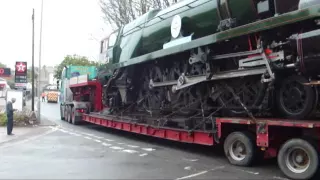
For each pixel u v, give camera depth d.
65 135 14.54
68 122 21.39
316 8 6.19
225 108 9.09
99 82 17.95
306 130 6.95
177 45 10.06
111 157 9.19
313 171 6.52
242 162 8.02
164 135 11.02
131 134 14.85
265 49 7.47
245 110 8.40
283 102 7.70
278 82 7.66
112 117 14.47
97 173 7.19
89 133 15.36
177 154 9.76
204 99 9.80
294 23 6.80
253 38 7.88
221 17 9.01
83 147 11.02
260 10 7.91
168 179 6.72
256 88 8.28
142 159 8.93
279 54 7.18
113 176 6.93
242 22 8.53
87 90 19.64
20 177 6.80
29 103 47.06
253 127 8.06
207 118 9.29
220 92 9.25
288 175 6.91
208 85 9.70
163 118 11.11
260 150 8.11
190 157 9.29
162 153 9.92
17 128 17.39
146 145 11.55
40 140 12.82
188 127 9.92
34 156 9.29
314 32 6.39
